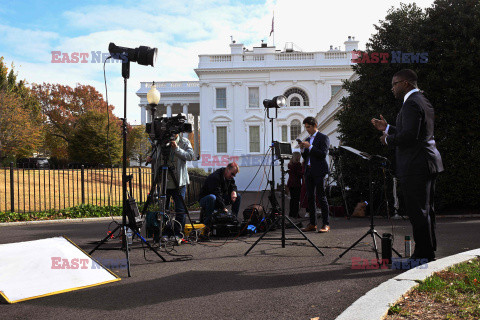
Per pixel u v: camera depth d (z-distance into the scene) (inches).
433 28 342.3
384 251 151.9
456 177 327.6
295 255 178.5
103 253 193.5
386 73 361.4
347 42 1526.8
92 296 118.6
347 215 343.3
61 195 539.5
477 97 321.7
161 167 211.3
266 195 812.6
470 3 334.3
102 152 1480.1
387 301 100.0
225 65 1509.6
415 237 144.9
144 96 1755.7
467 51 328.8
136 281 136.2
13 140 1204.5
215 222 249.4
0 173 716.0
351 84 386.3
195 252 193.3
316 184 257.3
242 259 172.6
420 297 106.3
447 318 90.7
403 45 352.2
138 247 210.2
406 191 143.4
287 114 1482.5
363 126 354.0
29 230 302.7
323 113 839.1
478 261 142.1
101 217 392.5
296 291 119.6
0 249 131.5
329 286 124.0
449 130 331.9
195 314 101.2
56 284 125.2
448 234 225.1
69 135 1961.1
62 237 147.9
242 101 1502.2
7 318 101.0
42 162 1242.0
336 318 90.0
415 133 137.7
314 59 1507.1
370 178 164.7
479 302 100.3
